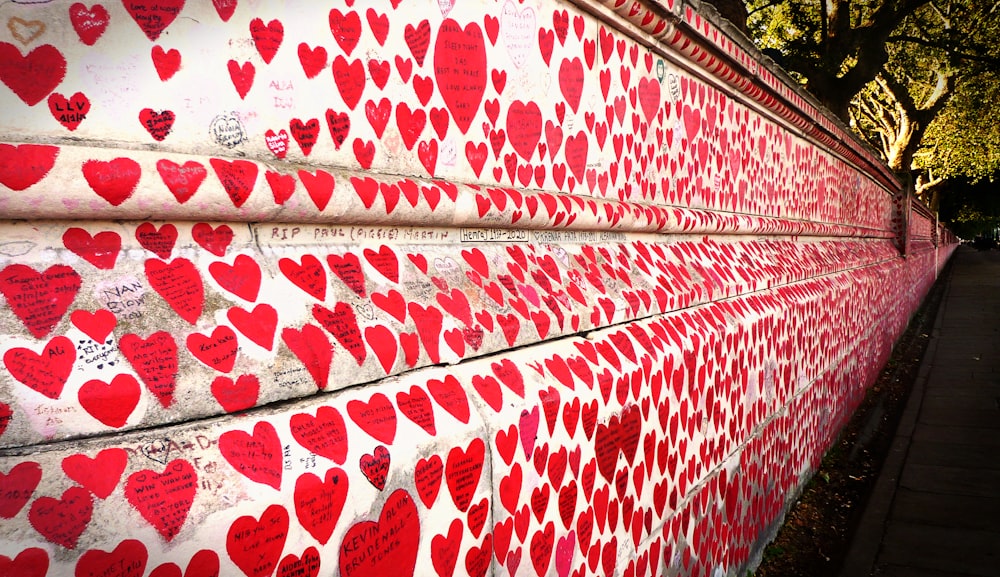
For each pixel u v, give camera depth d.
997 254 58.53
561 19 2.19
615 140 2.54
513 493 1.58
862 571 3.94
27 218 0.96
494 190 1.83
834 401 6.07
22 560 0.81
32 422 0.89
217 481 0.99
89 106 1.02
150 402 0.99
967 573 3.91
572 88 2.26
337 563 1.13
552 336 1.90
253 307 1.17
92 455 0.91
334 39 1.39
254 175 1.17
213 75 1.17
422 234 1.66
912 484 5.35
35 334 0.93
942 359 10.97
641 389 2.22
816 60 14.32
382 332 1.37
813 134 5.70
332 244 1.40
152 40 1.09
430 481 1.32
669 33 2.72
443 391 1.45
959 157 31.75
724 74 3.41
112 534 0.88
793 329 4.32
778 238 5.02
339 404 1.23
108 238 1.05
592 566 1.95
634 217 2.55
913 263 15.71
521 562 1.61
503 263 1.88
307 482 1.09
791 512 4.68
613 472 2.06
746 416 3.40
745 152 4.09
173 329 1.05
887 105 27.41
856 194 8.46
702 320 2.89
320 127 1.35
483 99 1.84
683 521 2.64
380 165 1.50
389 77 1.53
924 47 19.39
